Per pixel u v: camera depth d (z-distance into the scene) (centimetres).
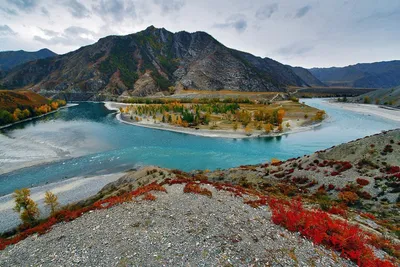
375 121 12862
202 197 2119
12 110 14112
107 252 1301
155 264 1173
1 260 1383
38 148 7500
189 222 1600
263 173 3919
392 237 1625
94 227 1631
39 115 15412
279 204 2027
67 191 4469
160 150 7669
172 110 15900
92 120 13988
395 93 19950
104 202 2186
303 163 3819
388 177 2725
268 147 8106
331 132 10375
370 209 2323
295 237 1445
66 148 7631
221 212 1775
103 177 5228
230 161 6575
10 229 3170
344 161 3444
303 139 9225
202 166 6184
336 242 1359
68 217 1891
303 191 2981
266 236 1437
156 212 1791
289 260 1207
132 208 1902
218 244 1327
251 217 1719
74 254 1317
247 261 1185
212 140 9194
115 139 9219
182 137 9738
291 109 16262
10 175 5409
